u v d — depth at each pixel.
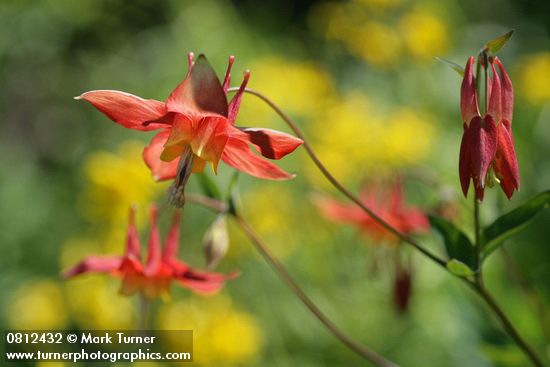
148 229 8.33
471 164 3.34
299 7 14.63
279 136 3.34
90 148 10.97
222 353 6.55
